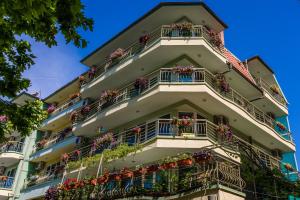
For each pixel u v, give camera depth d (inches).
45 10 224.2
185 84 737.0
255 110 965.2
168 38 794.8
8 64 355.6
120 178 644.1
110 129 930.1
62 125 1257.4
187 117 713.6
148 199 590.2
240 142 709.9
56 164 1151.6
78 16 281.4
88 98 1080.2
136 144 741.3
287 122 1078.4
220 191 496.1
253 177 667.4
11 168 1280.8
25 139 1277.1
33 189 1061.1
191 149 674.8
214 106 773.9
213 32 852.0
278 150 1016.9
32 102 402.0
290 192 695.7
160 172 627.8
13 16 226.7
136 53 880.3
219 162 544.1
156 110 802.8
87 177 802.2
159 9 860.6
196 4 837.2
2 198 1149.7
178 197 554.3
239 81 909.8
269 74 1111.0
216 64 834.2
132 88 906.7
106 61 1042.7
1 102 360.8
